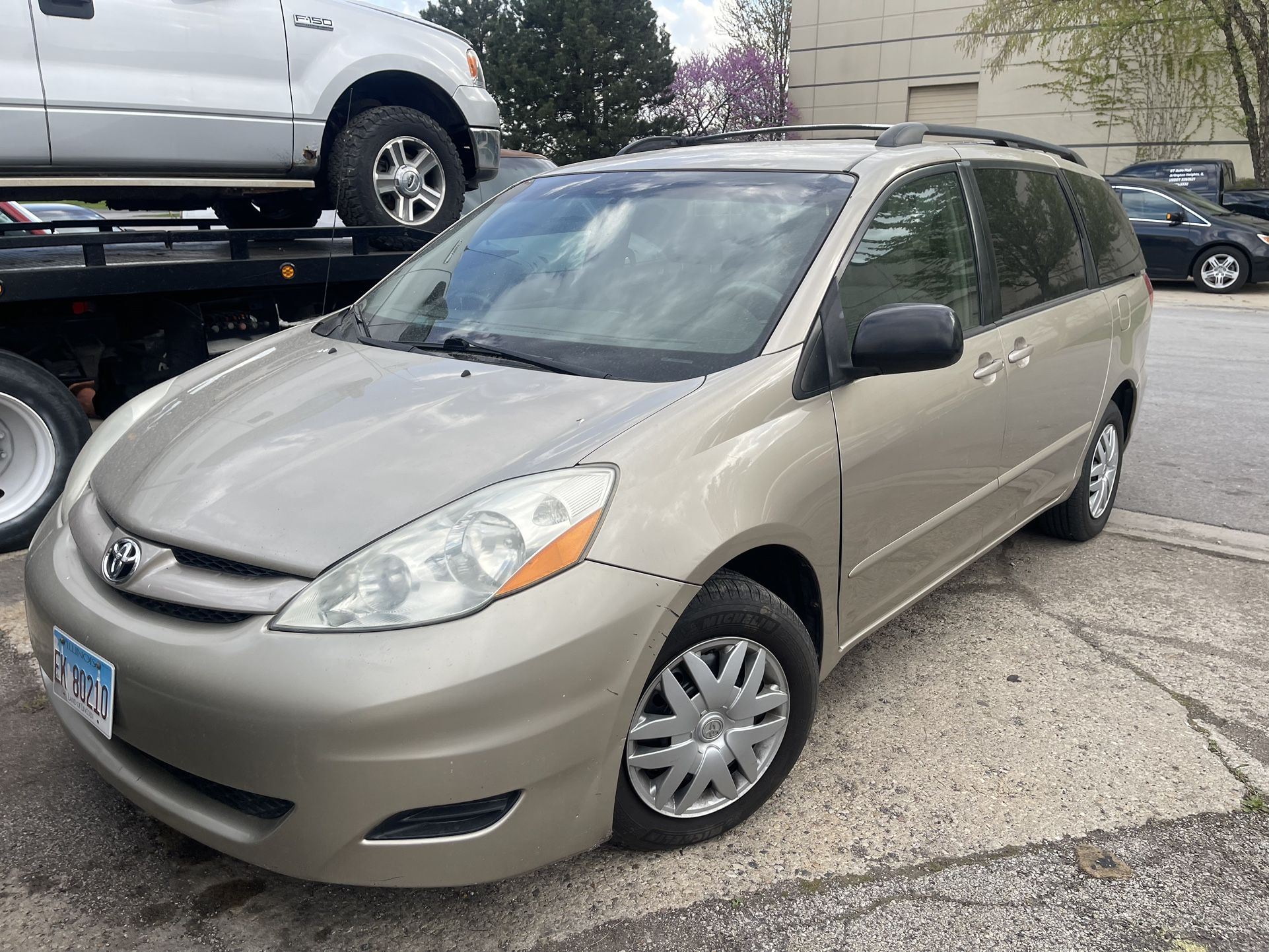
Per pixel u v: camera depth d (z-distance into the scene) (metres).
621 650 1.95
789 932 2.10
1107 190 4.64
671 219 2.95
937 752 2.78
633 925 2.12
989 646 3.44
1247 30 19.91
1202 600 3.86
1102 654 3.39
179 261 4.24
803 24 29.14
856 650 3.41
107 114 4.33
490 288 2.99
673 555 2.03
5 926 2.08
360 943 2.07
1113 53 23.50
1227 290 14.26
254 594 1.90
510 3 34.84
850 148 3.17
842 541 2.53
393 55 5.25
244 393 2.63
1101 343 4.04
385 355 2.74
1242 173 23.48
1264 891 2.24
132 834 2.38
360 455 2.15
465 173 5.86
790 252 2.67
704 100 33.56
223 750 1.84
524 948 2.06
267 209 6.13
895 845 2.38
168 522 2.07
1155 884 2.26
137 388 4.48
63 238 3.85
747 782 2.38
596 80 32.34
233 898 2.19
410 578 1.85
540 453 2.07
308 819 1.83
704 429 2.19
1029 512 3.74
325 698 1.77
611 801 2.05
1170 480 5.48
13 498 3.96
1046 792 2.60
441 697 1.78
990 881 2.26
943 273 3.07
